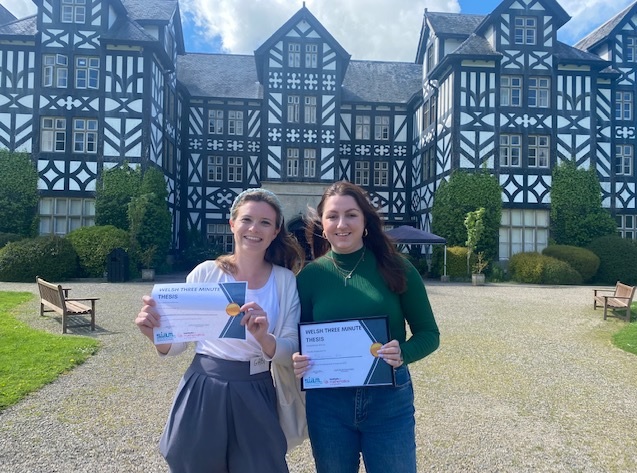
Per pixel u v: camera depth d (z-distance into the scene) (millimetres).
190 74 24719
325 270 2123
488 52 18750
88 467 3078
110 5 18266
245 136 23859
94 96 17703
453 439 3623
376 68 26031
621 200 20141
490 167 18578
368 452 1987
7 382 4566
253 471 1938
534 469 3184
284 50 21172
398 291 2035
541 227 18984
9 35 17453
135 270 15984
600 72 20000
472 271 17547
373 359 1912
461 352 6348
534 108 18984
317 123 21141
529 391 4789
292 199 20469
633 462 3301
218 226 23594
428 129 21703
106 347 6195
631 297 8758
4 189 17328
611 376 5344
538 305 10773
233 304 1951
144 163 17641
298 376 1930
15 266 13961
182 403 2008
